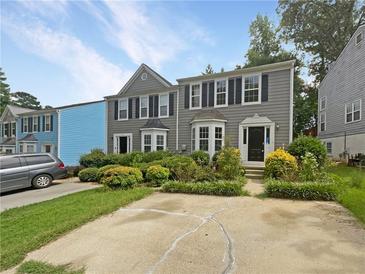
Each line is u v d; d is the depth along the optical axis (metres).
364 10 22.14
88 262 3.39
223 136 12.73
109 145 18.47
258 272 2.93
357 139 14.44
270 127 11.90
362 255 3.26
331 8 22.95
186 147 14.60
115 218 5.26
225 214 5.31
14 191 9.91
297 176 7.60
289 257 3.27
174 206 6.09
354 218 4.80
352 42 15.11
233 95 13.08
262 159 12.07
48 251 3.82
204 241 3.90
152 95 16.31
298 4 23.86
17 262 3.53
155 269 3.11
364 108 13.72
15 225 5.21
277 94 11.82
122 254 3.58
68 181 11.67
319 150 9.37
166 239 4.04
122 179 8.27
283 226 4.45
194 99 14.49
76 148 20.70
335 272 2.86
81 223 4.93
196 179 8.31
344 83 16.16
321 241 3.74
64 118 20.67
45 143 22.33
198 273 2.98
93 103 21.58
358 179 7.57
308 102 26.55
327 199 6.32
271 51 28.95
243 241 3.85
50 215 5.62
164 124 15.66
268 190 6.85
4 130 28.70
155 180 8.70
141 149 16.14
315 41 24.81
